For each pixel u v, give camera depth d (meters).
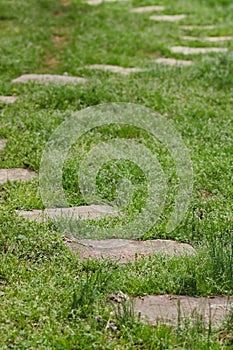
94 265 3.96
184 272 3.85
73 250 4.24
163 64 6.88
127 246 4.34
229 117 5.76
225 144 5.33
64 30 8.07
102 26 8.14
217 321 3.40
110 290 3.67
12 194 4.68
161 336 3.21
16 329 3.23
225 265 3.89
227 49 7.39
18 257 4.02
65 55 7.16
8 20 8.38
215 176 4.90
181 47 7.55
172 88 6.30
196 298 3.69
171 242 4.38
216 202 4.65
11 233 4.25
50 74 6.66
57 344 3.14
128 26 8.16
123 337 3.24
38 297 3.50
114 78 6.46
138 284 3.75
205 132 5.49
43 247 4.13
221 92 6.28
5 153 5.16
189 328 3.24
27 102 5.93
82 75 6.59
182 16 8.75
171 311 3.52
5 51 7.14
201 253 4.07
